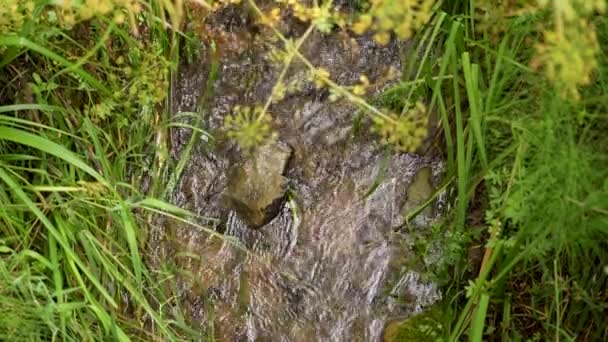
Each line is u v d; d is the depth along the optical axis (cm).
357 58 335
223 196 337
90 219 329
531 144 308
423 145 329
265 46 338
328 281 332
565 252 313
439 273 325
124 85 332
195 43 337
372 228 332
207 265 336
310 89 336
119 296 330
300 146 336
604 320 312
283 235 335
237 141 334
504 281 315
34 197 327
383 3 304
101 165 332
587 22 299
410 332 324
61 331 316
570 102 301
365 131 334
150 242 336
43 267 323
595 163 305
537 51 303
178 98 339
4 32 311
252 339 332
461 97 325
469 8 322
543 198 304
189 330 331
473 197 323
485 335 319
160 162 337
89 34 327
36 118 331
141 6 327
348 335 329
